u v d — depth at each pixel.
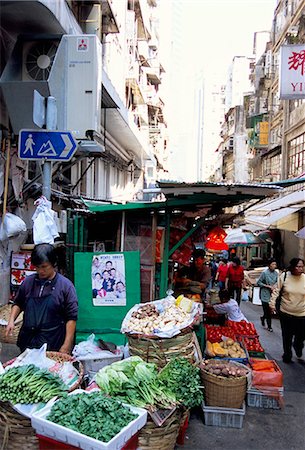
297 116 18.56
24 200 6.06
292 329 6.19
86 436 2.52
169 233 5.39
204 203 5.43
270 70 24.50
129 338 4.11
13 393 2.93
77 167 10.02
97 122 5.30
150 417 3.06
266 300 8.87
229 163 47.69
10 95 5.10
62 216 7.88
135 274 5.07
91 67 5.18
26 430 2.89
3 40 5.51
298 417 4.37
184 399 3.39
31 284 3.67
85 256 5.09
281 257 19.36
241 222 20.20
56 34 5.43
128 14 16.45
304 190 14.25
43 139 4.40
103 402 2.81
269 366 4.85
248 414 4.41
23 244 6.11
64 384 3.12
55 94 5.18
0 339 5.14
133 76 15.89
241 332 6.06
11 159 5.51
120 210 5.32
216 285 13.23
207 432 3.99
